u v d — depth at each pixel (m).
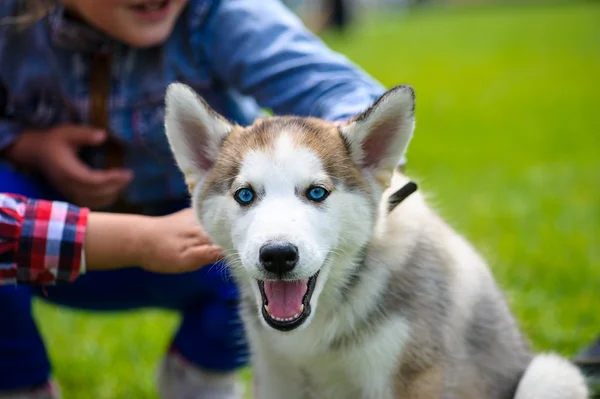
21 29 3.41
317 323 2.91
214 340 3.63
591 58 16.30
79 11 3.31
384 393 2.91
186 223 2.96
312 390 3.16
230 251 2.86
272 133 2.81
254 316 3.03
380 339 2.84
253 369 3.29
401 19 30.89
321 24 23.39
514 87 13.62
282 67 3.28
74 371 4.46
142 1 3.17
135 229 2.93
